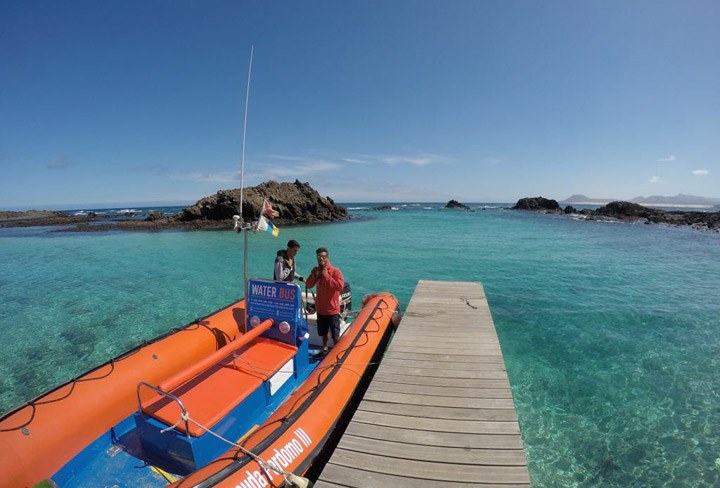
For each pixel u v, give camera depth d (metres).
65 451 3.21
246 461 2.72
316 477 3.34
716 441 4.41
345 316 6.20
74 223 41.06
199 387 3.56
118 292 11.39
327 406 3.60
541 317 8.61
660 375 5.96
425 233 28.19
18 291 11.63
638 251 18.69
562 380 5.84
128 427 3.73
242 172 4.50
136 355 4.23
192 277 13.35
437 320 6.27
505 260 16.19
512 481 2.74
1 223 42.94
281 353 4.21
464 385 4.11
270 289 4.54
